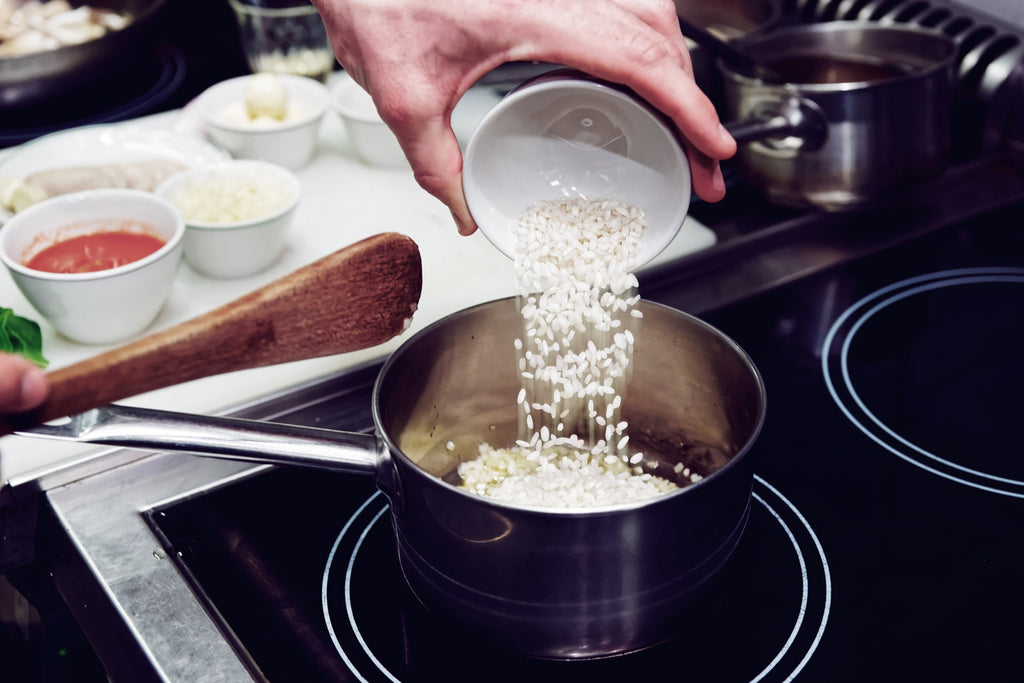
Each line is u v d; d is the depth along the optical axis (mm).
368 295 490
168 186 892
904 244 834
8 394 395
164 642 508
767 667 498
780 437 645
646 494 607
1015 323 746
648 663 501
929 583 542
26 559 581
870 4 1039
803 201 830
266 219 831
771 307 765
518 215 594
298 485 618
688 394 611
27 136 1073
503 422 665
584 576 456
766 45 908
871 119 778
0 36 1219
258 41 1135
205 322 442
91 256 812
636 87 495
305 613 537
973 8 983
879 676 491
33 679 555
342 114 1000
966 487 604
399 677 502
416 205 966
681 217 562
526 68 1151
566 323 588
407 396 573
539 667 503
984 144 950
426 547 487
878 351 720
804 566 553
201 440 481
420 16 520
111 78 1205
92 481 616
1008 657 499
